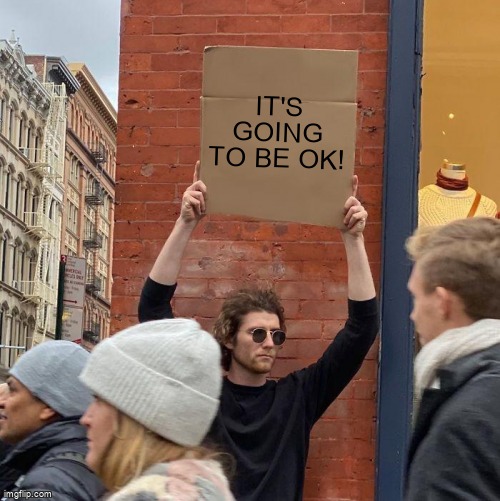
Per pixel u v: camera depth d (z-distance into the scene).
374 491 4.31
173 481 1.84
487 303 2.29
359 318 3.98
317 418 4.04
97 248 66.31
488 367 2.14
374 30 4.59
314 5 4.62
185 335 2.01
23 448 2.72
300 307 4.49
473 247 2.32
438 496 2.01
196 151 4.61
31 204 53.50
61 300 7.54
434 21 4.74
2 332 49.06
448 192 4.64
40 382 2.81
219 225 4.56
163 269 4.00
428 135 4.68
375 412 4.38
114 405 1.95
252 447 3.80
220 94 4.05
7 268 50.16
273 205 4.00
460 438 2.03
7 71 49.44
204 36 4.66
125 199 4.61
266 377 4.33
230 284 4.53
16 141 51.12
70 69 60.41
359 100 4.56
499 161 4.66
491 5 4.73
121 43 4.70
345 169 4.01
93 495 2.44
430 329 2.36
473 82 4.70
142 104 4.65
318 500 4.34
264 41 4.63
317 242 4.52
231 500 1.95
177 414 1.93
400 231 4.41
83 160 63.31
